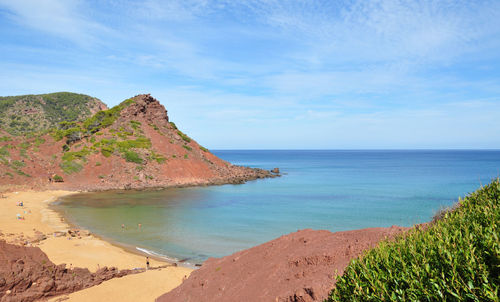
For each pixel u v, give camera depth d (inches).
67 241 1362.0
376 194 2940.5
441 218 311.4
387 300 175.9
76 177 3415.4
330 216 2017.7
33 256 850.8
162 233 1624.0
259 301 371.6
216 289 480.7
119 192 3112.7
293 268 404.5
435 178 4291.3
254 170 5285.4
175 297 533.3
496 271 156.6
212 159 4931.1
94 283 903.7
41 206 2252.7
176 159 4222.4
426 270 173.2
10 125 6318.9
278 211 2203.5
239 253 583.5
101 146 3929.6
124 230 1675.7
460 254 174.2
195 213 2140.7
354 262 226.4
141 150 4077.3
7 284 740.7
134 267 1084.5
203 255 1282.0
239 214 2102.6
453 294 152.0
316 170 6294.3
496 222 205.8
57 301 782.5
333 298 219.1
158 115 5162.4
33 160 3432.6
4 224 1552.7
